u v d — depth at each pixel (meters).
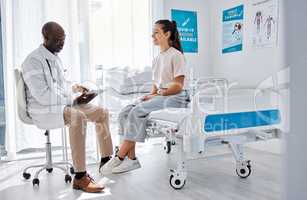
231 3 3.45
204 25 3.78
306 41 0.43
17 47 2.84
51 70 2.11
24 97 2.09
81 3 3.06
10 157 2.90
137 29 3.35
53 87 2.11
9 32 2.82
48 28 2.12
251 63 3.19
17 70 2.10
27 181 2.28
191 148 1.85
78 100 2.28
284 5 0.45
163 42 2.38
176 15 3.58
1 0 2.80
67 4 3.00
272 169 2.43
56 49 2.17
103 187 2.01
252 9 3.15
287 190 0.47
